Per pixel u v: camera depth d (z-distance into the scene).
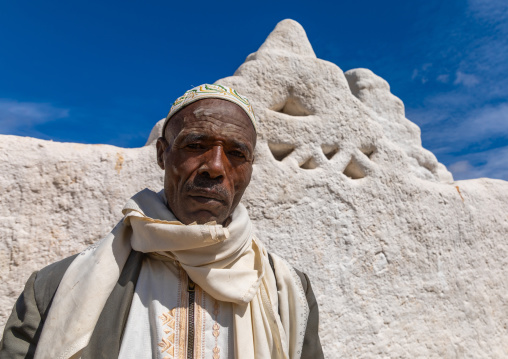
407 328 3.08
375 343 2.91
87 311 0.98
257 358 1.07
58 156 2.51
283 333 1.15
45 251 2.36
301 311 1.25
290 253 2.76
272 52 3.12
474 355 3.36
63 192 2.46
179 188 1.13
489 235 3.88
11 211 2.34
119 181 2.59
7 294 2.25
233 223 1.15
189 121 1.13
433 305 3.27
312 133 3.08
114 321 1.00
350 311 2.87
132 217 1.11
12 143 2.44
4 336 0.98
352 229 3.04
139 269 1.11
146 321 1.04
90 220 2.48
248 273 1.14
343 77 3.39
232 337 1.08
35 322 0.99
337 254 2.93
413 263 3.27
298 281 1.32
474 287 3.58
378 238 3.14
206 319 1.07
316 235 2.88
